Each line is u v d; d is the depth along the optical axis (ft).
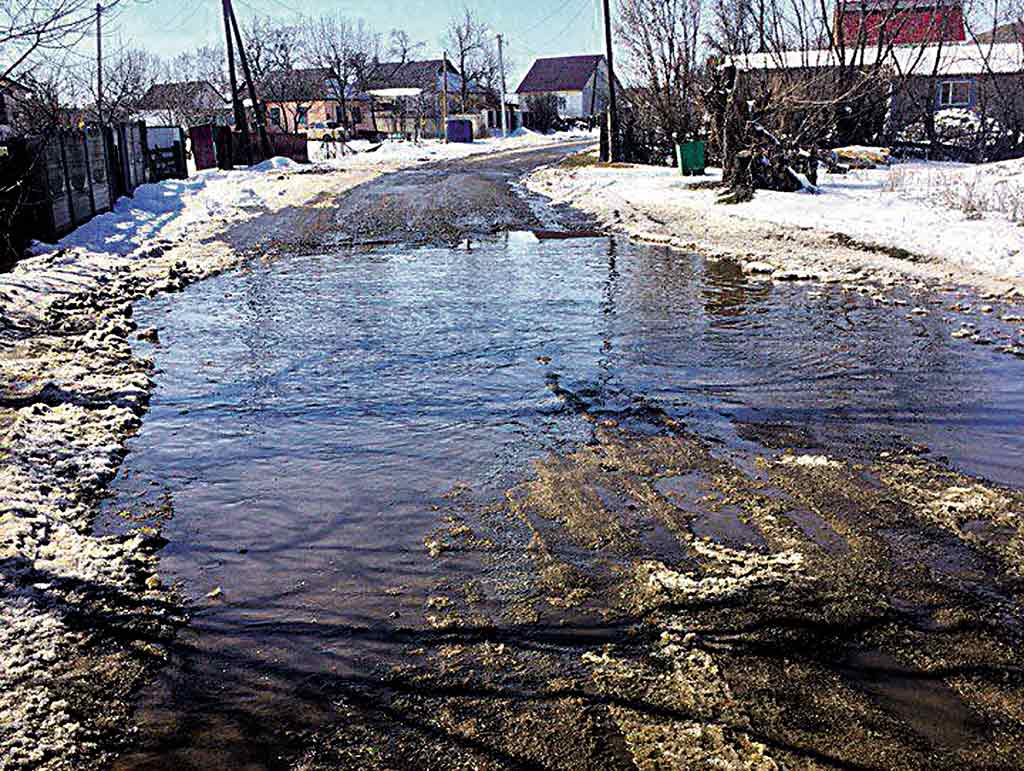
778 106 59.47
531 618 12.11
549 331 27.81
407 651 11.44
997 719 9.78
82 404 21.13
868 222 45.91
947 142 89.92
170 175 88.79
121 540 14.79
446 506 15.78
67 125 53.01
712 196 59.82
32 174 43.11
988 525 14.44
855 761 9.18
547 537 14.47
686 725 9.82
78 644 11.71
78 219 50.90
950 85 110.52
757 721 9.84
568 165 99.91
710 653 11.13
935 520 14.65
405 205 65.31
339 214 61.26
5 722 10.10
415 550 14.19
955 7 99.30
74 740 9.88
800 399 20.99
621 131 98.12
